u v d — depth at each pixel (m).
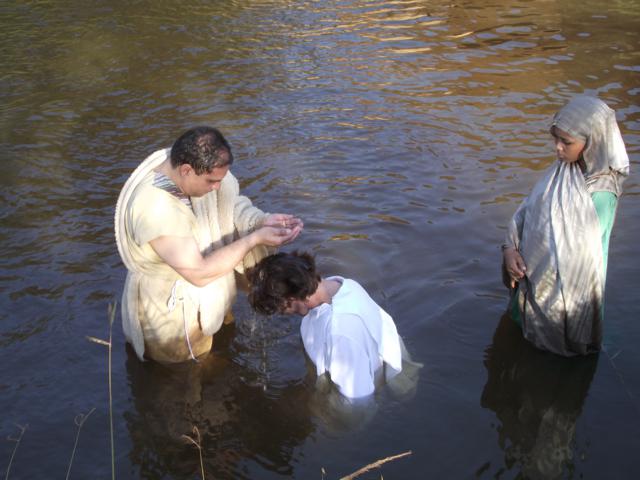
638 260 4.67
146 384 3.81
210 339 4.04
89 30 10.48
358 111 7.44
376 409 3.55
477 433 3.40
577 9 10.63
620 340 3.99
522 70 8.39
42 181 6.06
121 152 6.61
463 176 6.02
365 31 10.07
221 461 3.31
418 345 4.04
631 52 8.80
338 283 3.90
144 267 3.61
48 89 8.25
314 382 3.80
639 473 3.14
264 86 8.18
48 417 3.57
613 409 3.53
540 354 3.93
